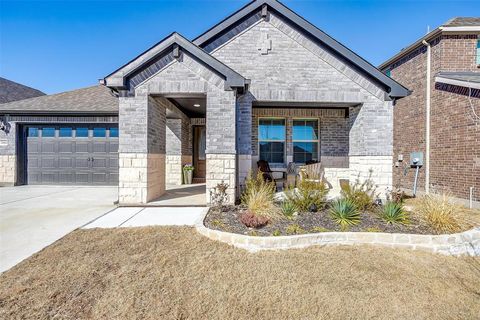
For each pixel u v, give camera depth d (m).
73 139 11.84
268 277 3.57
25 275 3.42
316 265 3.95
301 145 11.26
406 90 8.22
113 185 11.75
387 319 2.89
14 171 11.55
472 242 4.79
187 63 7.38
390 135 8.41
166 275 3.51
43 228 5.36
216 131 7.36
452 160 9.51
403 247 4.70
